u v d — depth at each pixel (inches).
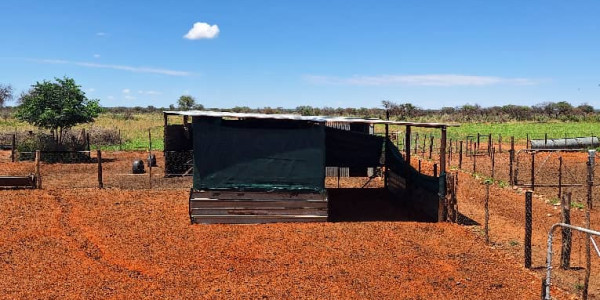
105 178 847.7
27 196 651.5
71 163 1041.5
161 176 882.8
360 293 343.0
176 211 586.2
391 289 350.9
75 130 1437.0
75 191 701.3
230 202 533.0
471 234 499.5
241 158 533.0
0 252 418.6
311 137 539.2
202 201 528.1
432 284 361.4
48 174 881.5
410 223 542.3
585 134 2004.2
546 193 734.5
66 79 1143.6
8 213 552.1
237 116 514.6
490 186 799.1
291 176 539.5
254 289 347.9
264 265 397.4
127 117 2741.1
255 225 527.2
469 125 2650.1
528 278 378.0
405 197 663.8
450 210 544.4
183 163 900.6
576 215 589.3
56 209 579.2
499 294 345.1
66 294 335.0
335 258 416.2
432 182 569.3
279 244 454.9
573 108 3491.6
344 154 758.5
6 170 908.6
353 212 611.2
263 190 536.4
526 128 2410.2
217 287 350.9
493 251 444.8
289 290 346.6
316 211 542.6
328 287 353.1
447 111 3553.2
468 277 377.4
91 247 438.6
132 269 385.7
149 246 443.5
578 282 370.6
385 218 576.7
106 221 529.0
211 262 402.9
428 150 1392.7
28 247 434.0
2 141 1298.0
